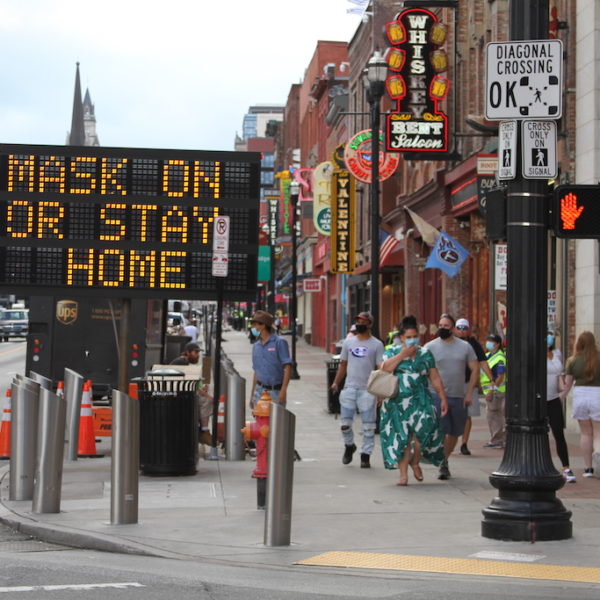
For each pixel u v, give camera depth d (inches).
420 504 631.8
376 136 1120.2
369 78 1117.7
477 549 497.0
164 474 755.4
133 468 565.0
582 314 1019.3
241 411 864.9
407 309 1791.3
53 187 837.2
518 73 522.3
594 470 743.7
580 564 462.6
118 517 560.4
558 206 514.9
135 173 840.3
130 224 839.1
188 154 844.0
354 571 454.3
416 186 1758.1
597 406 738.8
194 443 768.3
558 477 515.8
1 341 3575.3
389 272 2150.6
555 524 511.2
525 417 518.3
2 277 833.5
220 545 510.0
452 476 756.6
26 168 835.4
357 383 805.9
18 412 656.4
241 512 605.6
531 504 511.8
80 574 450.9
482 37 1370.6
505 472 519.8
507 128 525.3
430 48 1333.7
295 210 2039.9
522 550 492.4
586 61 1021.2
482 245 1432.1
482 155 1181.7
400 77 1336.1
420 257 1752.0
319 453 899.4
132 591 416.5
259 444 615.8
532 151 519.8
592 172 1005.2
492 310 1299.2
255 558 481.7
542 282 522.9
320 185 2386.8
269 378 780.0
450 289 1478.8
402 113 1336.1
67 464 836.6
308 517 586.2
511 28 529.7
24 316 3595.0
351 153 1699.1
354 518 583.2
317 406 1376.7
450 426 755.4
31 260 834.2
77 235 837.2
